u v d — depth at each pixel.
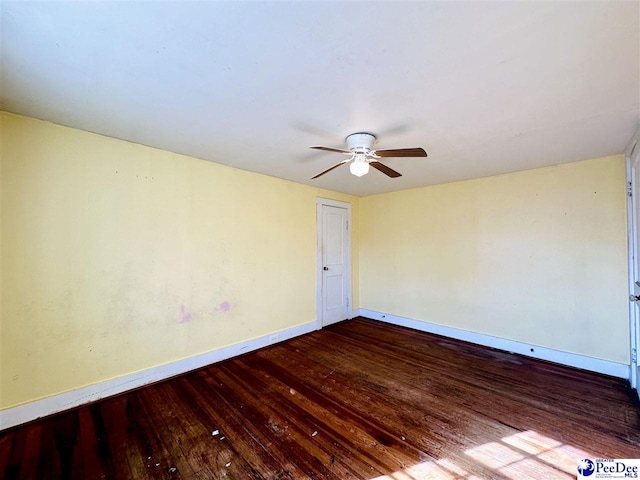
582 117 1.91
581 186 2.85
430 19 1.09
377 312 4.68
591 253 2.80
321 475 1.54
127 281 2.43
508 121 1.97
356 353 3.28
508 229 3.33
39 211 2.03
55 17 1.08
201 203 2.90
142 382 2.50
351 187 4.17
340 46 1.25
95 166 2.27
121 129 2.16
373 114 1.88
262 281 3.46
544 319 3.08
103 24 1.12
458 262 3.75
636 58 1.30
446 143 2.38
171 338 2.69
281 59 1.34
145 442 1.78
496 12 1.05
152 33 1.17
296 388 2.47
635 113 1.84
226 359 3.09
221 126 2.09
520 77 1.46
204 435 1.85
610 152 2.61
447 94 1.63
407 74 1.45
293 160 2.90
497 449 1.73
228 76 1.48
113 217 2.36
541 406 2.19
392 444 1.77
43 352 2.04
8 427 1.90
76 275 2.18
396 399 2.29
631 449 1.72
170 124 2.06
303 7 1.04
